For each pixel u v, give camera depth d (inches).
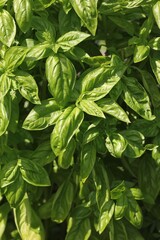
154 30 32.8
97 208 32.5
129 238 33.3
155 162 33.1
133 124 31.6
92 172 31.1
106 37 34.3
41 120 29.2
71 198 32.6
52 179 35.0
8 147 31.1
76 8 28.7
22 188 29.8
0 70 29.2
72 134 28.4
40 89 34.5
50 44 29.0
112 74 29.4
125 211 30.7
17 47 29.0
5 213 33.5
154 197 33.2
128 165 33.9
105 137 30.5
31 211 32.8
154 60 30.9
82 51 30.2
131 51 31.8
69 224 32.9
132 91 30.1
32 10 29.2
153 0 29.5
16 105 30.0
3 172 29.7
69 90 28.7
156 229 38.4
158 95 31.5
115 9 30.4
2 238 34.3
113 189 30.7
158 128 31.5
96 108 28.5
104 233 33.7
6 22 28.8
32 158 31.0
